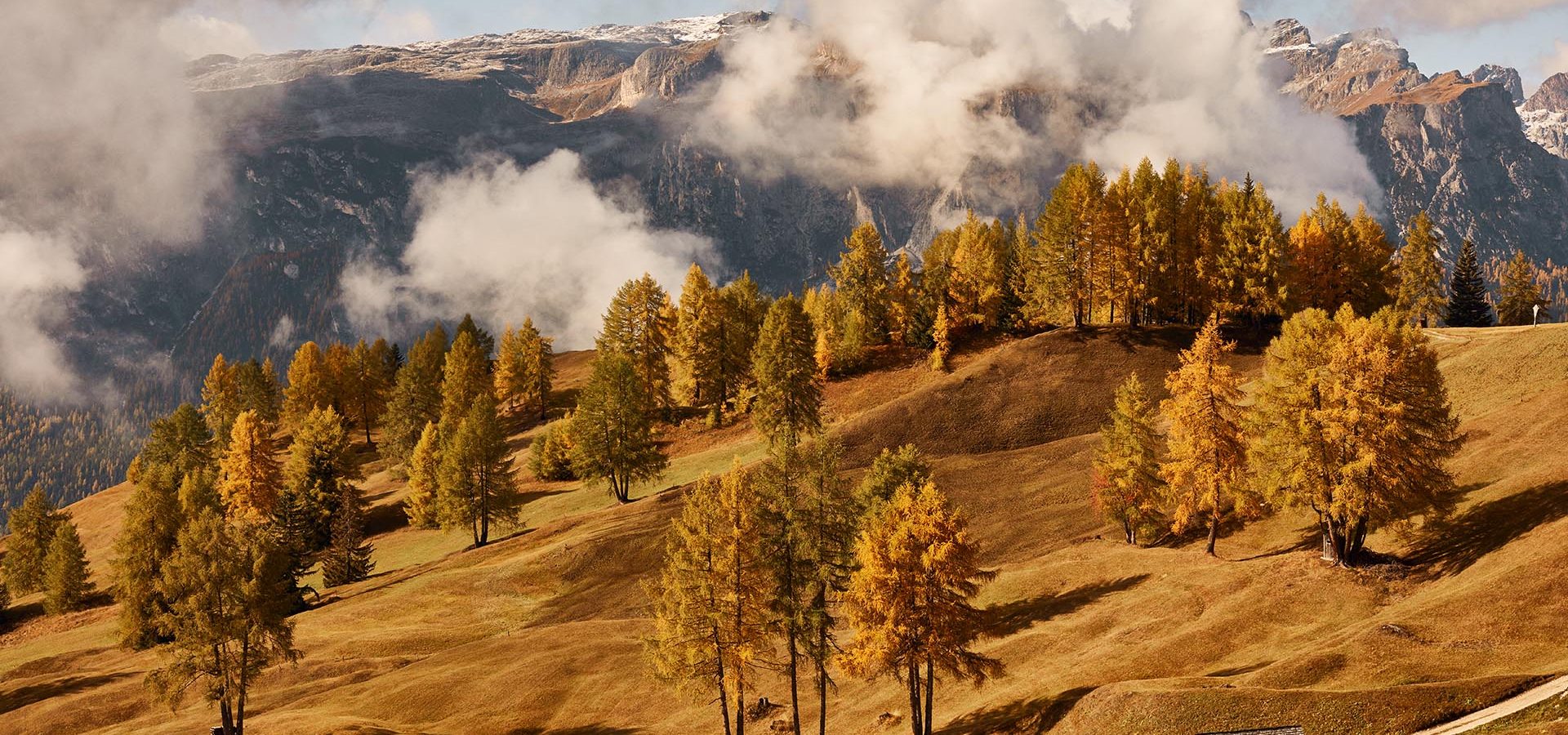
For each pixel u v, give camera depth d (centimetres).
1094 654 4584
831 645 4522
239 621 4856
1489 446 5719
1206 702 3588
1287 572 4916
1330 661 3759
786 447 4459
